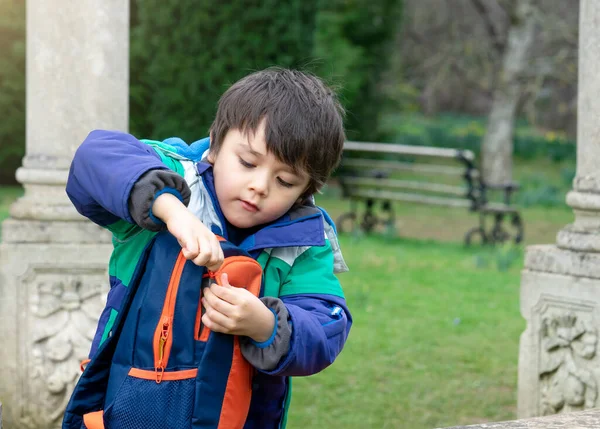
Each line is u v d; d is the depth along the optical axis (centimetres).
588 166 340
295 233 173
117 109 354
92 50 348
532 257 357
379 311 629
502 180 1642
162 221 159
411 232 1174
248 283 165
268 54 1086
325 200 1427
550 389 349
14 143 1348
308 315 167
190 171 176
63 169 350
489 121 1662
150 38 1112
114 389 165
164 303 164
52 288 347
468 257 921
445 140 2128
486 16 1769
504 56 1648
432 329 581
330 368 482
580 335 338
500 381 469
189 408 161
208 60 1084
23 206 351
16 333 346
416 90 2048
